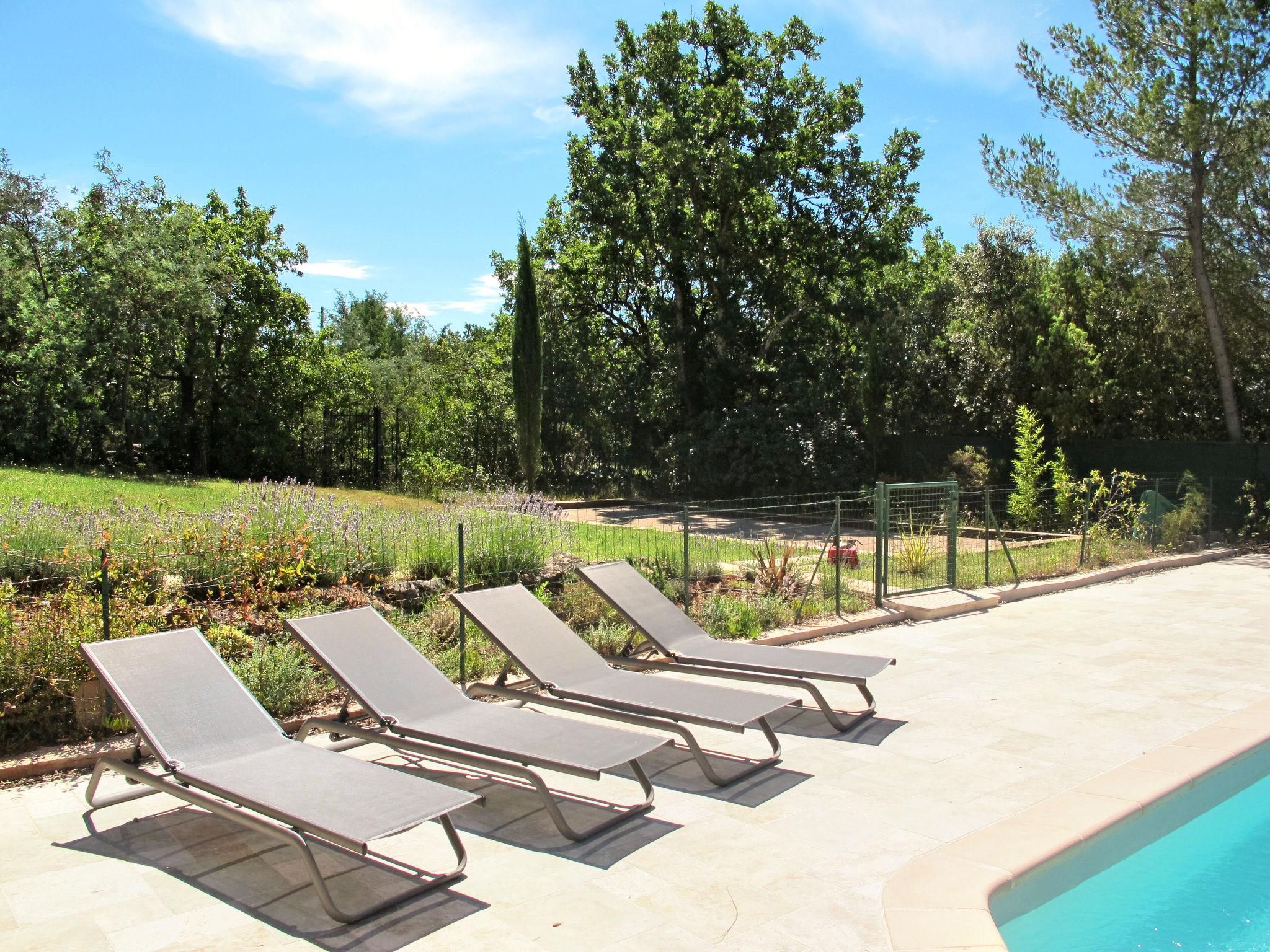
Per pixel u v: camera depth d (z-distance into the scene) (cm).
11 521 726
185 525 738
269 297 2402
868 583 1093
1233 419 1819
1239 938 388
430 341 4647
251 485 979
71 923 337
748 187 2377
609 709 523
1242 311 1811
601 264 2581
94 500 1148
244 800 356
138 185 2147
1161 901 425
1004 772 509
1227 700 659
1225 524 1667
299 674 599
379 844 413
